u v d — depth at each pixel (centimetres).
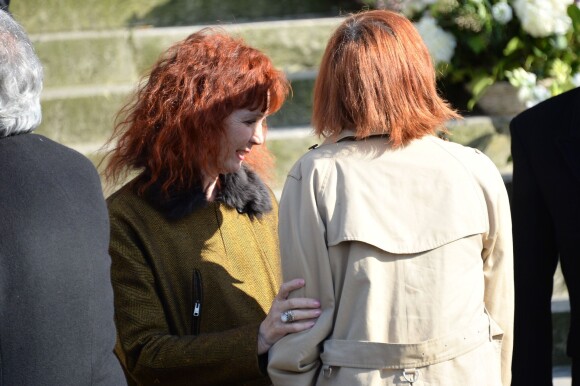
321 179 463
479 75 948
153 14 1092
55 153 425
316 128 487
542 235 572
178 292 529
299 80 989
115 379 412
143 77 555
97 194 430
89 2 1080
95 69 1026
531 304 575
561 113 571
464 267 456
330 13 1117
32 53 421
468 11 924
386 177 461
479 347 458
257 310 543
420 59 475
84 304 400
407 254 448
